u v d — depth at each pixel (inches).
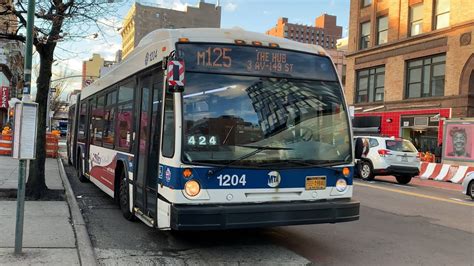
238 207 219.5
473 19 1007.0
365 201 464.4
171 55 227.3
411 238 301.4
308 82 249.6
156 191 242.7
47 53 389.4
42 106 386.6
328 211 238.2
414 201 474.0
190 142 219.3
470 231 327.3
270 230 309.7
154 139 254.1
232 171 223.8
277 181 232.1
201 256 243.9
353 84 1398.9
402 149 682.8
